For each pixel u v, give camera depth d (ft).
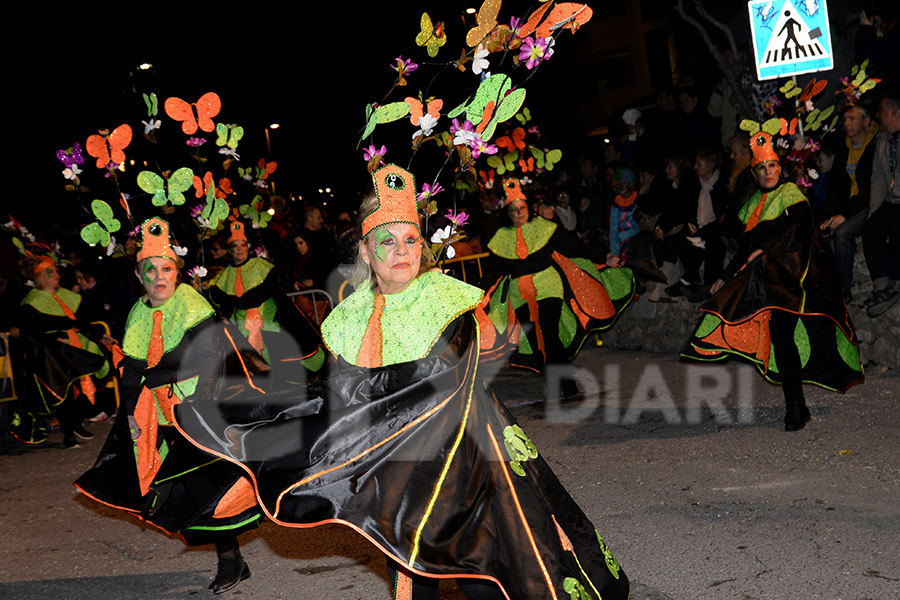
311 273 31.94
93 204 13.83
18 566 15.40
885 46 25.85
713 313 18.76
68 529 17.35
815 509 13.98
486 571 8.49
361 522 8.46
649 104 44.93
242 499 10.67
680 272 29.99
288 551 14.62
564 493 9.29
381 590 12.71
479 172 27.71
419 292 9.39
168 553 15.44
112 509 18.42
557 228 23.67
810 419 18.74
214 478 12.28
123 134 13.96
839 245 23.53
